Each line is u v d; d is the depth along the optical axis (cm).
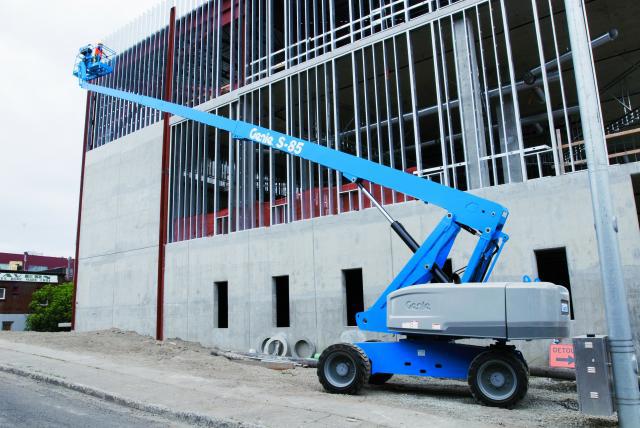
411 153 2131
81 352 1329
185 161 1897
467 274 788
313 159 973
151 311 1852
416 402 775
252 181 1650
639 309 926
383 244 1273
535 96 1662
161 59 2111
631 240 952
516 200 1090
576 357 618
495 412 702
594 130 645
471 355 789
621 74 1736
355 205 1407
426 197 850
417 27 1345
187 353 1401
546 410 719
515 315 714
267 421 618
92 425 626
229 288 1591
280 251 1477
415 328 773
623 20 1462
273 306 1474
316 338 1352
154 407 712
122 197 2106
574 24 680
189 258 1750
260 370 1155
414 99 1321
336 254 1353
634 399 576
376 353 849
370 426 596
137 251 1970
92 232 2222
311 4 1753
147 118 2100
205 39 1950
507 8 1298
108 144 2250
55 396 814
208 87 1888
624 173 976
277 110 1802
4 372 1045
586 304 984
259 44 1734
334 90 1491
